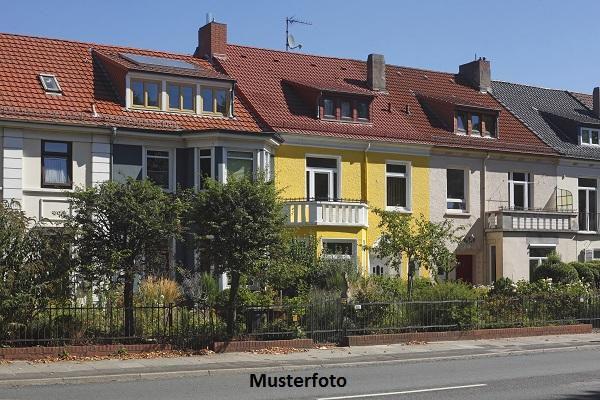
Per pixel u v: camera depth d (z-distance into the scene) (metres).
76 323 17.11
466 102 35.09
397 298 21.30
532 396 12.77
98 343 17.08
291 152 29.73
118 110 27.06
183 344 17.92
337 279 22.94
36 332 16.69
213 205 18.20
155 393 13.05
